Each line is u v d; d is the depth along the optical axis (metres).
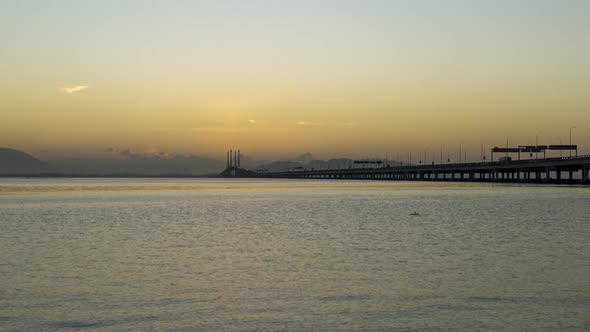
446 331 26.47
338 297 32.19
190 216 84.19
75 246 51.66
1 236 59.72
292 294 32.88
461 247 49.78
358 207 102.88
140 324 27.55
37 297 32.31
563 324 27.27
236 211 94.25
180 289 34.16
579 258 43.59
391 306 30.33
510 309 29.62
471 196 136.88
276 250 48.66
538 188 176.75
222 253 47.16
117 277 37.59
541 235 57.84
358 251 47.84
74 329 26.88
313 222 73.75
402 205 107.50
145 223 73.25
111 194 169.38
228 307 30.27
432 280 36.16
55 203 119.69
